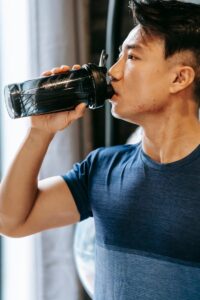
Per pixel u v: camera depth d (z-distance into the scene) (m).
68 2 1.74
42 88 0.91
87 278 1.44
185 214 0.90
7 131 1.78
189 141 0.93
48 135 1.01
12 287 1.88
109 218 0.99
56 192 1.08
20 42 1.71
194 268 0.89
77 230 1.50
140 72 0.91
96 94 0.91
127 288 0.96
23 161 1.03
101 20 1.95
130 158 1.02
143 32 0.92
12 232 1.09
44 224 1.09
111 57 1.51
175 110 0.93
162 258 0.92
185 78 0.92
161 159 0.95
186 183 0.91
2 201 1.04
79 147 1.84
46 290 1.83
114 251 0.99
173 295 0.91
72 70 0.93
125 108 0.94
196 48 0.92
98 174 1.05
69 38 1.75
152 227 0.93
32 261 1.82
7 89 0.93
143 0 0.92
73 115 0.95
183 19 0.90
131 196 0.96
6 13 1.71
